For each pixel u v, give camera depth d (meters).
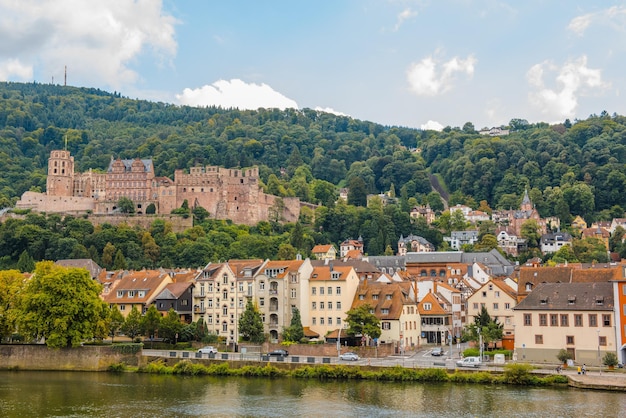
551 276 181.62
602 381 127.12
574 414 110.12
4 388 139.62
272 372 150.62
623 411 110.81
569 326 145.75
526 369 133.88
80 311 162.75
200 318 190.62
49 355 164.62
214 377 152.00
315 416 113.19
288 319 185.12
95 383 145.62
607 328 142.38
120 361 164.62
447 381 137.50
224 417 114.06
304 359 154.50
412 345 183.75
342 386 137.12
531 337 149.12
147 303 199.00
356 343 176.75
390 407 118.44
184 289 198.38
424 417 111.19
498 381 134.62
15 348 166.12
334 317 183.50
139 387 140.50
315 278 187.00
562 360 142.38
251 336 177.12
